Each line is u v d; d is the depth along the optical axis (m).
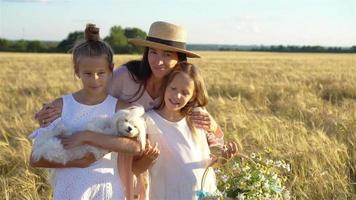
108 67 3.37
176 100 3.54
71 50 3.48
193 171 3.63
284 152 6.13
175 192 3.62
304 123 8.42
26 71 27.89
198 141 3.75
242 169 3.62
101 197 3.28
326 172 5.41
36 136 3.33
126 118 3.19
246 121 8.16
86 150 3.22
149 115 3.68
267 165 3.76
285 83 17.84
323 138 6.57
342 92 15.52
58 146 3.16
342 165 5.82
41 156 3.18
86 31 3.35
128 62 3.88
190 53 3.66
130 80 3.80
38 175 5.63
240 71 28.94
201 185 3.56
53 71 28.28
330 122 8.37
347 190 5.29
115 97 3.79
